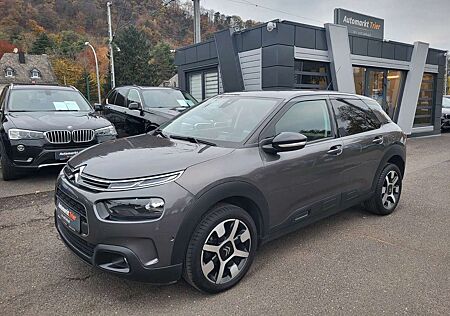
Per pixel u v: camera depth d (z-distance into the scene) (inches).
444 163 326.3
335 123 152.0
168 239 97.0
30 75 2123.5
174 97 338.3
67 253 132.3
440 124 575.5
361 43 438.6
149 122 298.4
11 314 97.5
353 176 156.1
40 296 105.9
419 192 227.5
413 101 513.0
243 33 385.4
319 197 140.6
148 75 1999.3
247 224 114.5
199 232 102.8
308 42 378.9
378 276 121.2
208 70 462.3
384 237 154.3
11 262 125.4
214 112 147.7
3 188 215.9
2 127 225.6
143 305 102.9
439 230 163.3
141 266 95.9
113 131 247.1
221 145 121.4
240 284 114.8
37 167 219.9
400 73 501.0
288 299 107.2
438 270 125.8
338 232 159.2
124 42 1950.1
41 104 263.9
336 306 104.1
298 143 119.2
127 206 96.1
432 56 540.7
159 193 96.8
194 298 106.8
